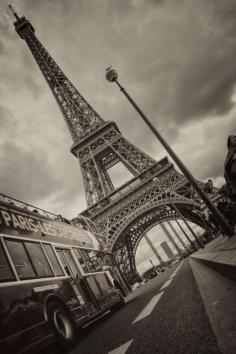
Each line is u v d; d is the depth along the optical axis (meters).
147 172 61.88
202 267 14.16
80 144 73.62
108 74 19.83
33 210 13.55
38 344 7.55
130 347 5.11
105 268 17.89
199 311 5.11
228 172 7.35
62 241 13.76
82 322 10.56
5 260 8.65
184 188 57.19
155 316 7.04
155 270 83.31
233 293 4.59
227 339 2.92
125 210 58.41
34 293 8.90
